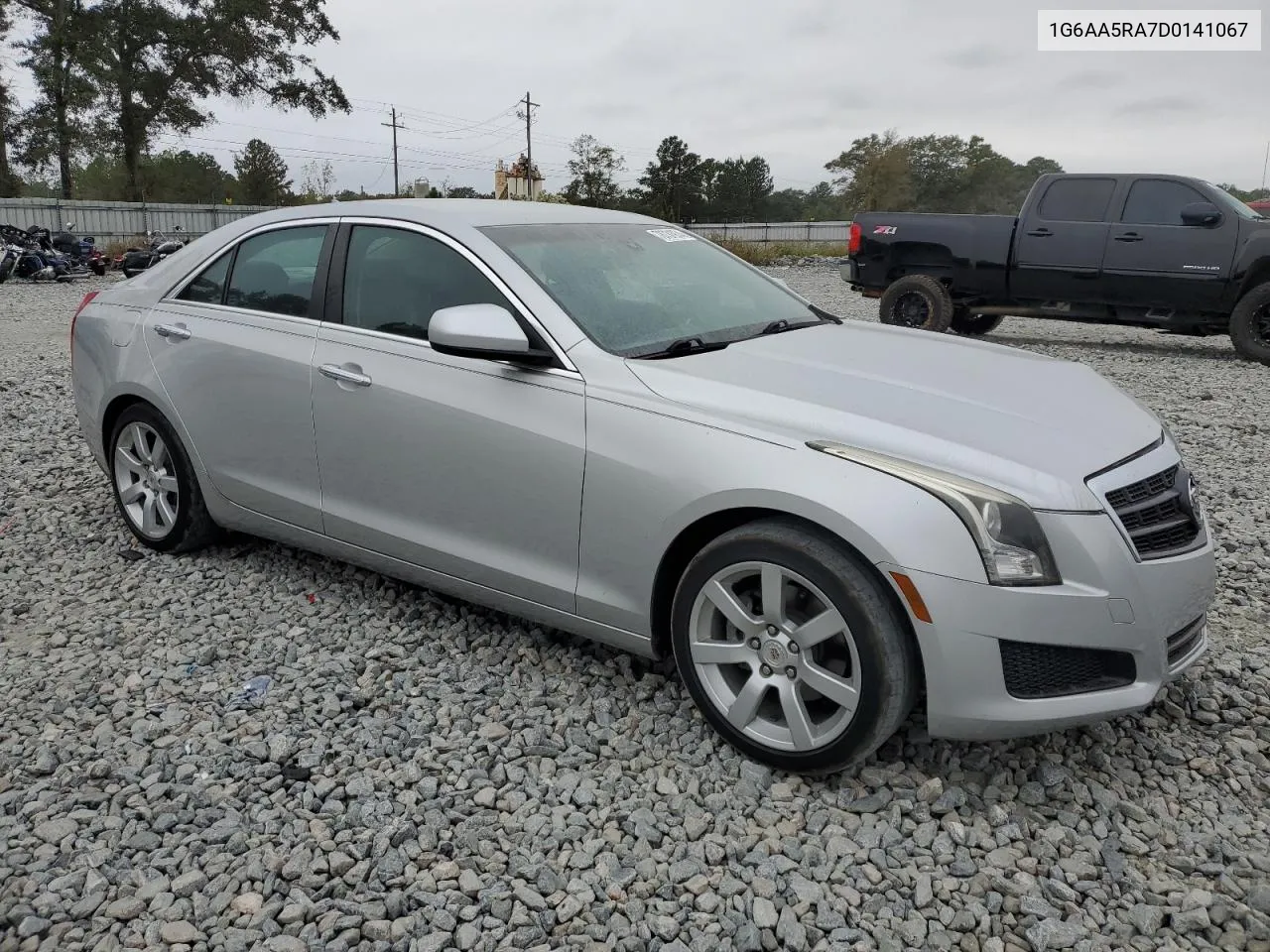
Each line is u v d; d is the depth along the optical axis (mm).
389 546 3822
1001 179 102188
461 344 3207
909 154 90000
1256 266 10359
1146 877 2621
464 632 3945
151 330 4512
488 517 3480
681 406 3064
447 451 3514
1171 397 8859
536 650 3787
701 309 3799
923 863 2635
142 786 2961
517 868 2607
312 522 4059
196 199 73688
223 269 4402
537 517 3348
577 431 3211
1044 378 3486
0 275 20812
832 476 2760
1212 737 3270
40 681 3584
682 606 3092
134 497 4797
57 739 3234
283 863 2635
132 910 2459
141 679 3590
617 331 3434
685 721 3291
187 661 3736
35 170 47469
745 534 2908
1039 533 2670
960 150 102188
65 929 2412
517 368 3361
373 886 2557
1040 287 11570
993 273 11773
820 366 3322
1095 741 3225
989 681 2688
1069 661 2760
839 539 2787
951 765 3049
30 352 10883
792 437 2875
